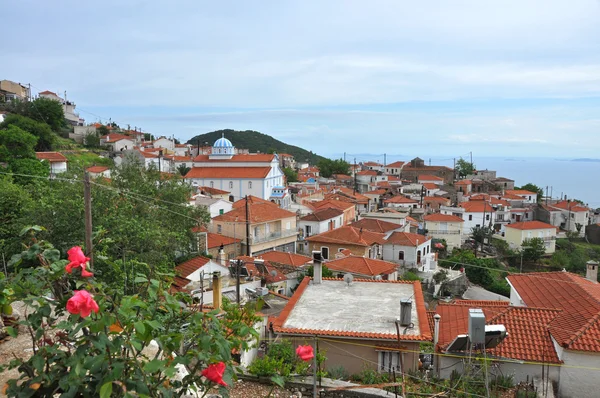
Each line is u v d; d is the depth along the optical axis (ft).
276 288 106.52
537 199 345.51
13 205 80.94
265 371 29.27
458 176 416.05
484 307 56.39
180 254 116.47
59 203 72.28
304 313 47.91
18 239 69.31
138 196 98.43
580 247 240.12
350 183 391.86
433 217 222.48
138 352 13.67
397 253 157.07
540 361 42.01
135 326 12.48
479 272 162.30
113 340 13.02
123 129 428.56
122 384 12.41
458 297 143.02
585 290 56.85
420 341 40.65
